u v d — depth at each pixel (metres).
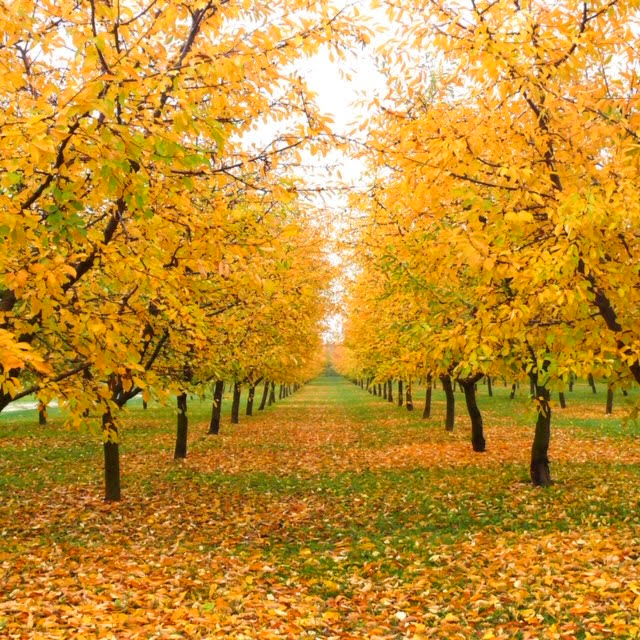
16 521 9.95
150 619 5.44
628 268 5.20
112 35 4.10
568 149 5.27
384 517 10.08
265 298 8.41
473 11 4.79
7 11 3.91
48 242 3.89
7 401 5.05
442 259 6.30
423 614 5.83
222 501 11.50
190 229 4.62
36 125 3.03
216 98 4.28
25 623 5.23
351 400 49.84
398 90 5.86
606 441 18.78
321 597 6.43
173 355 10.27
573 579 6.45
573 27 5.17
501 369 7.84
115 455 11.59
